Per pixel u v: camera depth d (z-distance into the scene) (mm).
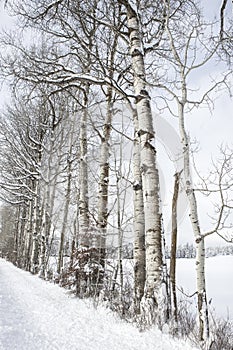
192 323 5879
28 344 4547
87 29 10352
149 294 6363
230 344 5000
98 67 9977
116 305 7559
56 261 19922
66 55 10422
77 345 4781
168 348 4812
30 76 9062
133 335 5523
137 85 7711
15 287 12930
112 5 9461
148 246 6672
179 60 6082
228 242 4895
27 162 20469
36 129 19719
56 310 7824
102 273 10328
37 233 23078
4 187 22828
